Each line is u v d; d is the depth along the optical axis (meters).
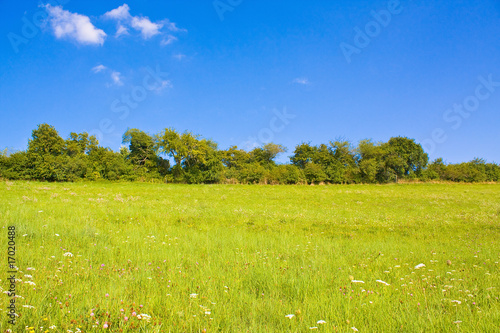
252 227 14.04
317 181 64.19
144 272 5.95
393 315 4.50
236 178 62.62
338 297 5.05
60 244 7.79
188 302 4.72
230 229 12.99
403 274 6.79
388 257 8.54
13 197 19.91
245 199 29.05
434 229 14.70
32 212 12.74
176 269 6.46
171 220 14.40
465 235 13.41
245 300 4.90
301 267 6.81
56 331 3.54
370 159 65.00
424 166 69.88
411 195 36.69
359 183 65.69
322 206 25.08
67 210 14.41
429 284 6.13
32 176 48.00
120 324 3.79
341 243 10.81
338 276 6.49
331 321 4.33
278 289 5.60
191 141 61.66
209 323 4.10
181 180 62.09
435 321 4.28
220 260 7.42
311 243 10.39
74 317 3.92
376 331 4.09
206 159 63.53
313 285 5.77
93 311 4.08
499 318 4.35
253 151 85.06
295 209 22.22
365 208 24.41
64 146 58.75
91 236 9.19
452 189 49.34
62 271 5.62
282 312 4.51
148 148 65.00
